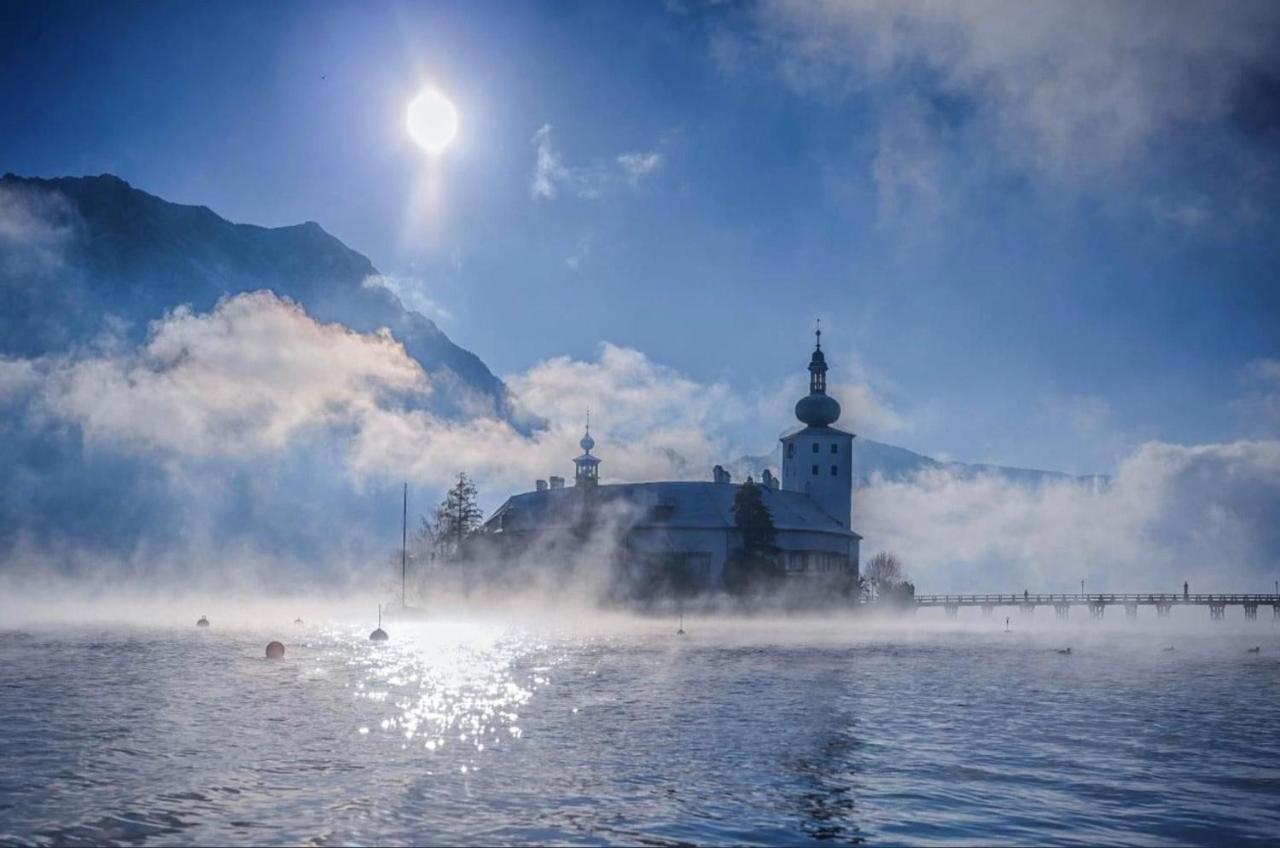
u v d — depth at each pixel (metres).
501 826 27.55
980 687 65.44
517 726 44.91
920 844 26.33
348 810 29.00
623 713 49.56
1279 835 27.61
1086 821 28.80
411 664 79.31
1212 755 39.56
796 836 26.86
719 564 185.25
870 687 63.88
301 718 47.03
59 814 28.47
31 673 70.38
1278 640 151.75
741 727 45.03
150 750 38.12
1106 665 90.19
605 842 26.16
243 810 28.97
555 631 135.25
